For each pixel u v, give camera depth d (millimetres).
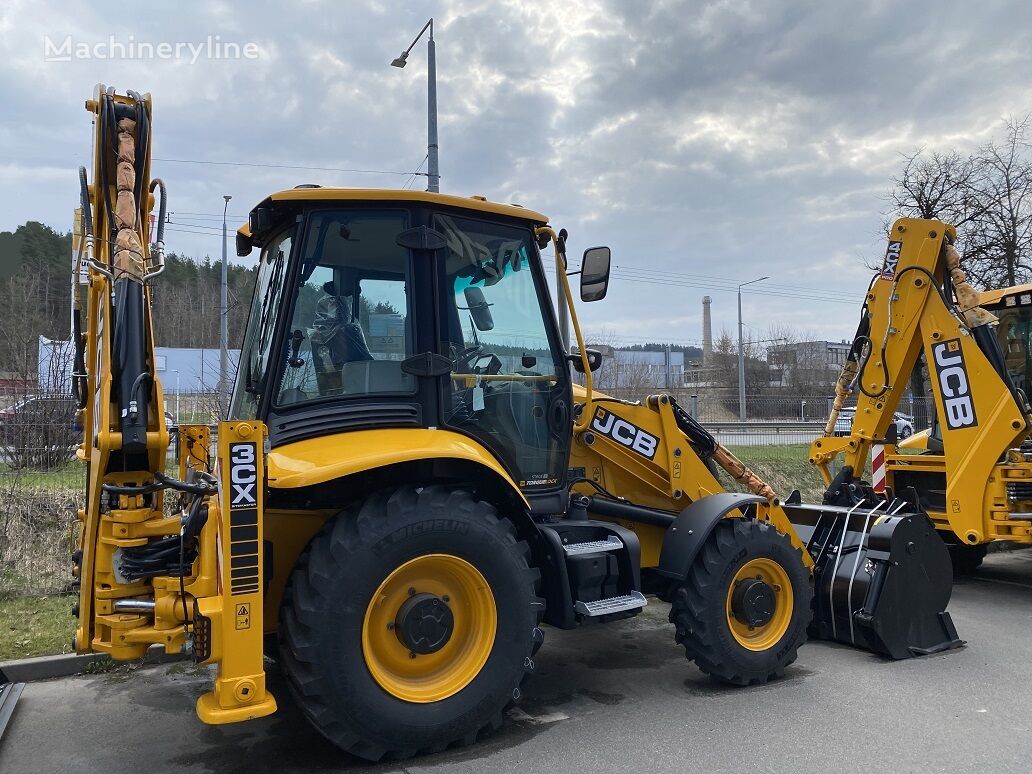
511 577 3625
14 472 7430
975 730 3852
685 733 3824
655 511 4859
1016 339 7711
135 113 3617
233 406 4520
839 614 5223
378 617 3436
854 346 6906
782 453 14711
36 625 5379
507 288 4180
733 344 45594
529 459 4191
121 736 3861
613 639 5633
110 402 3221
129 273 3275
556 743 3705
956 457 6414
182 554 3119
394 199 3820
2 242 49406
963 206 17125
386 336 3812
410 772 3396
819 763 3477
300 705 3260
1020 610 6445
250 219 3939
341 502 3729
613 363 19406
